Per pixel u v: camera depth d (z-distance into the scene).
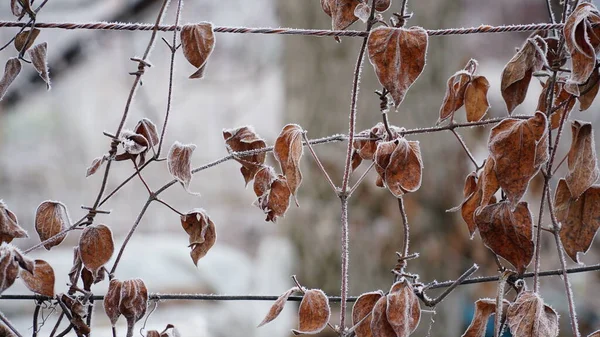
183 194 7.27
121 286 1.71
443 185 3.20
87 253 1.72
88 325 1.74
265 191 1.79
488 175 1.72
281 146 1.71
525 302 1.70
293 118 3.41
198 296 1.75
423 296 1.74
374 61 1.67
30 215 6.77
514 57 1.73
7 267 1.65
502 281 1.72
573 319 1.71
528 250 1.72
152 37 1.71
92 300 1.74
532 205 3.29
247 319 3.38
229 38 6.97
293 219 3.40
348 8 1.72
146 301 1.72
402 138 1.71
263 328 3.36
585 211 1.76
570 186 1.73
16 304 2.89
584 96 1.72
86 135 7.96
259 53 6.98
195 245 1.76
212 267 3.84
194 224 1.76
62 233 1.72
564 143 3.82
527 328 1.69
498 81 7.45
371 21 1.69
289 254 3.46
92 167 1.72
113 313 1.71
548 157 1.70
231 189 7.75
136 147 1.73
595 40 1.69
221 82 6.82
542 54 1.69
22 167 7.16
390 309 1.71
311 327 1.72
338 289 3.34
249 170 1.81
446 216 3.22
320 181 3.29
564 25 1.68
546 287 4.55
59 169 7.36
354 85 1.70
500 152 1.69
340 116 3.28
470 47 7.88
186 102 7.66
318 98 3.32
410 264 3.21
